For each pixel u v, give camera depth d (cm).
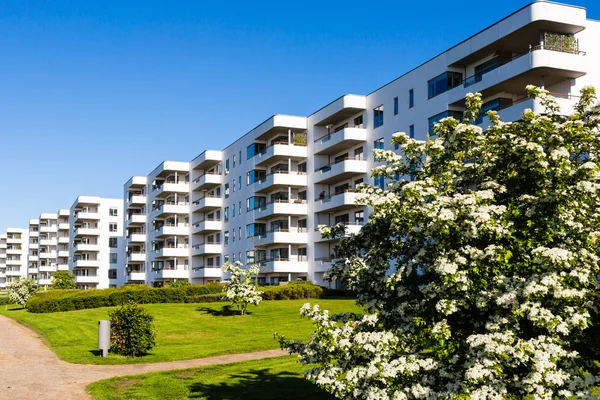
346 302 3669
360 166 4472
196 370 1856
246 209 5894
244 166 6009
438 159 1084
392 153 1201
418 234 1021
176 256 7431
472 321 971
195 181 7175
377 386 938
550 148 955
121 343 2177
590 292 891
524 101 2986
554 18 3017
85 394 1529
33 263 14400
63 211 12444
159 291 4516
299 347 1143
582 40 3216
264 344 2412
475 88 3369
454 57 3556
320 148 4938
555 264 841
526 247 916
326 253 5022
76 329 3106
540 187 952
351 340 973
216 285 4778
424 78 3825
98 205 10850
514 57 3434
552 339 867
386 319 1031
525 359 821
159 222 8056
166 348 2377
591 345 936
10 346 2550
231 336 2717
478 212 884
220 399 1441
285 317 3259
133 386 1616
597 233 924
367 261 1120
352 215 4728
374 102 4422
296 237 5109
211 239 6925
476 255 901
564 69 2995
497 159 1027
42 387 1622
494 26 3259
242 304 3484
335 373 976
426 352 1122
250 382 1630
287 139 5419
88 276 10556
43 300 4419
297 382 1609
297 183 5169
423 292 941
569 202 912
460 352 927
